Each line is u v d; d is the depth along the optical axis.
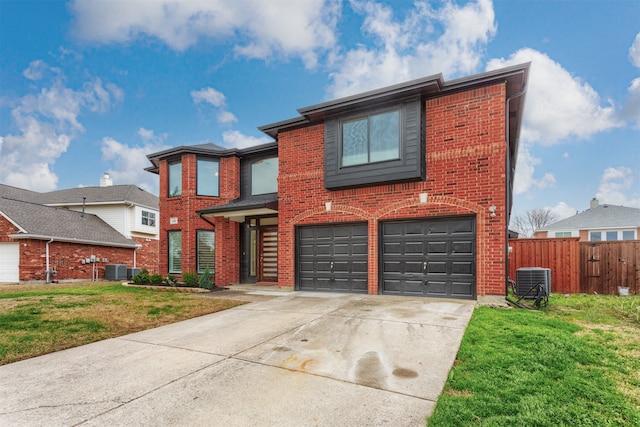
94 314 6.85
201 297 9.13
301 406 2.94
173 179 14.23
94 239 18.36
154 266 24.52
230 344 4.82
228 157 13.82
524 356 3.93
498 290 7.36
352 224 9.49
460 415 2.67
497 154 7.62
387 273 8.86
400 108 8.55
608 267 10.02
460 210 7.93
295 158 10.42
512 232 12.70
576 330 5.26
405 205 8.59
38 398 3.20
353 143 9.27
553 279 10.16
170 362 4.14
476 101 7.93
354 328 5.39
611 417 2.66
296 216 10.25
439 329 5.18
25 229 15.33
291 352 4.37
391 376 3.53
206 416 2.80
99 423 2.72
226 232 12.82
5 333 5.43
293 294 9.38
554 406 2.80
